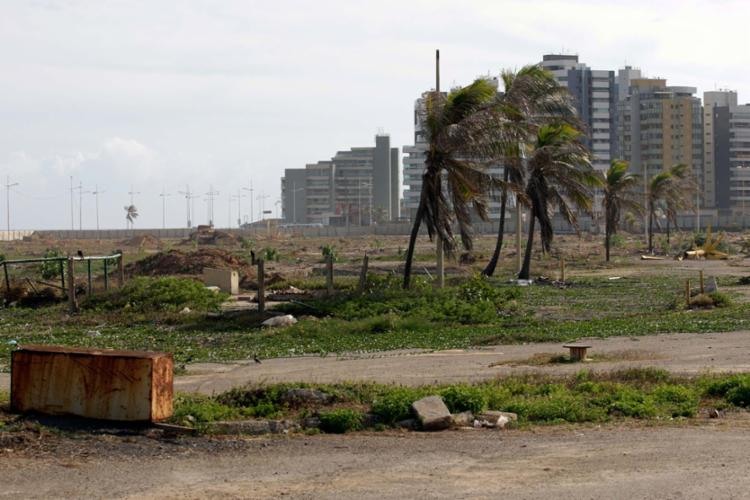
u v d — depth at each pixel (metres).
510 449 14.36
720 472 12.57
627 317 38.16
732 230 166.00
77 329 36.72
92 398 15.76
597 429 15.98
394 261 85.56
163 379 15.84
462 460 13.64
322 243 138.75
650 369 21.39
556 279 62.88
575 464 13.26
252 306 43.25
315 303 40.31
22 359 16.16
